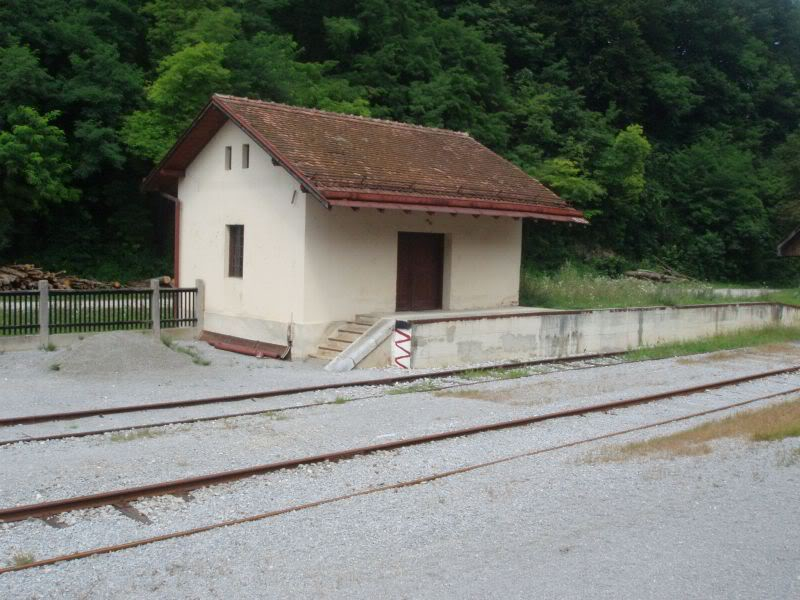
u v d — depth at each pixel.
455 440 11.33
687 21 59.00
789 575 6.54
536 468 9.76
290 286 18.86
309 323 18.67
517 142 43.84
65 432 11.17
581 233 46.03
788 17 68.06
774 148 60.47
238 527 7.56
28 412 12.47
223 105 19.45
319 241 18.75
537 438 11.54
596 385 16.28
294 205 18.69
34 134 28.23
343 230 19.23
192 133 20.83
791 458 10.10
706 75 58.22
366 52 40.19
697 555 6.94
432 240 21.81
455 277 21.98
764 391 16.31
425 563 6.72
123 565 6.63
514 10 50.00
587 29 51.38
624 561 6.78
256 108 20.09
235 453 10.30
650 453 10.41
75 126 30.81
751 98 60.97
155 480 9.09
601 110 52.09
